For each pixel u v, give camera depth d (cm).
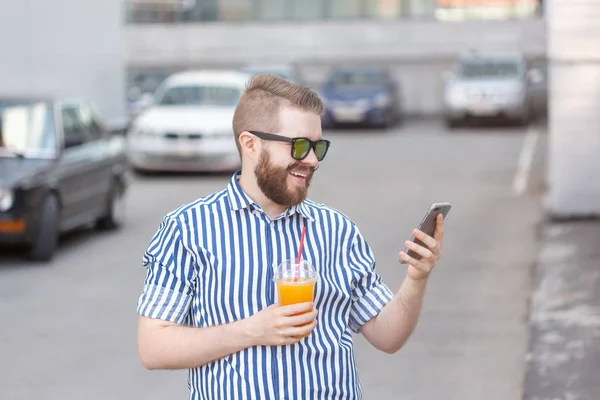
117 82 1675
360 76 2922
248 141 280
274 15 3681
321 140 280
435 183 1636
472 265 984
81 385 611
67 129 1096
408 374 632
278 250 281
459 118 2742
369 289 302
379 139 2516
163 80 2959
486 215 1305
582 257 994
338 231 294
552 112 1240
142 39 3622
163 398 586
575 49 1221
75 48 1527
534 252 1045
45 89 1456
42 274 956
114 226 1222
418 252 282
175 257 282
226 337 268
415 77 3456
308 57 3531
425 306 817
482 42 3384
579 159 1236
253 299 278
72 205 1066
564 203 1246
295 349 277
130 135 1758
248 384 274
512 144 2295
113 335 731
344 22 3497
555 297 823
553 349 666
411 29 3434
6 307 822
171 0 3731
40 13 1427
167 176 1778
